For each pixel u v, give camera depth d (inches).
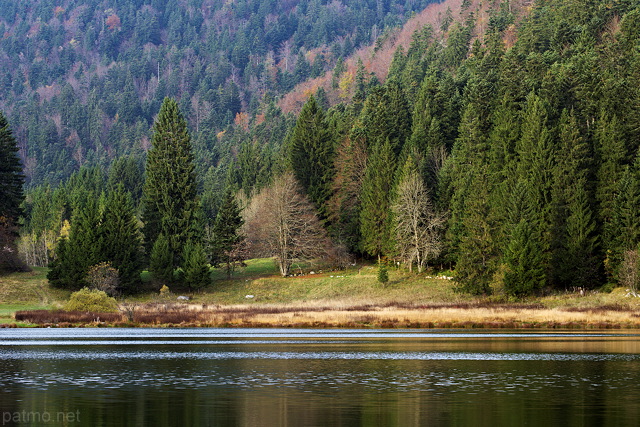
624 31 4761.3
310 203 4596.5
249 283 4005.9
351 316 2723.9
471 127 4190.5
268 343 2046.0
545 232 3506.4
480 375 1418.6
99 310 2933.1
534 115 3791.8
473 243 3447.3
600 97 4028.1
